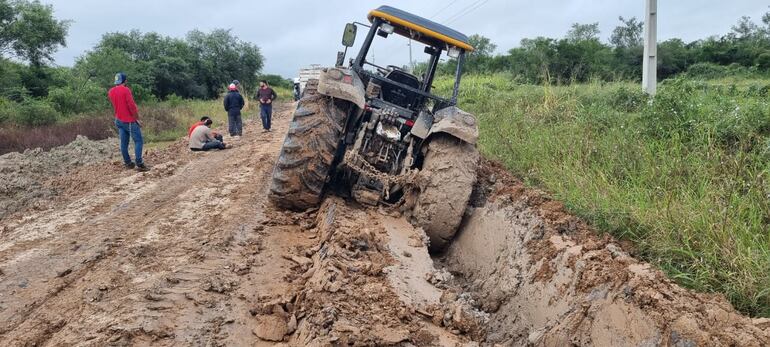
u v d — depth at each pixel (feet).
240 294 13.30
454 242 18.70
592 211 15.39
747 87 29.58
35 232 18.30
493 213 17.95
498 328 13.78
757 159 16.26
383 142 19.22
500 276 15.49
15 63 77.05
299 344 11.03
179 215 20.13
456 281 16.93
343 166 19.51
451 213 17.80
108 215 20.27
